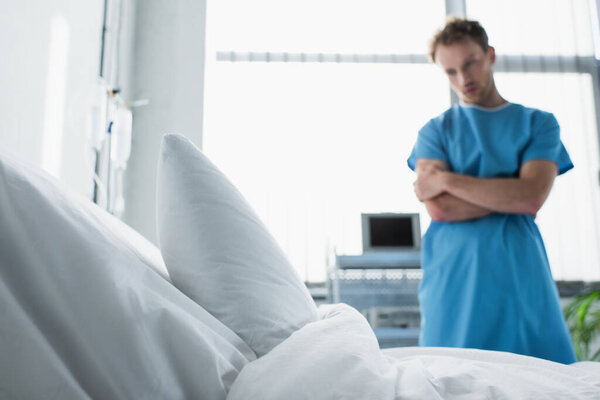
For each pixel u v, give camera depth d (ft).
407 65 12.34
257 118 11.85
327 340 2.15
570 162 5.11
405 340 8.73
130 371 1.89
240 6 12.26
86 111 6.54
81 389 1.81
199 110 9.67
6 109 4.47
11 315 1.77
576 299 10.20
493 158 4.85
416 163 5.31
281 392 1.87
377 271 9.21
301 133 11.89
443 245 4.75
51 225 1.92
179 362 2.01
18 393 1.73
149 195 9.32
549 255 11.25
